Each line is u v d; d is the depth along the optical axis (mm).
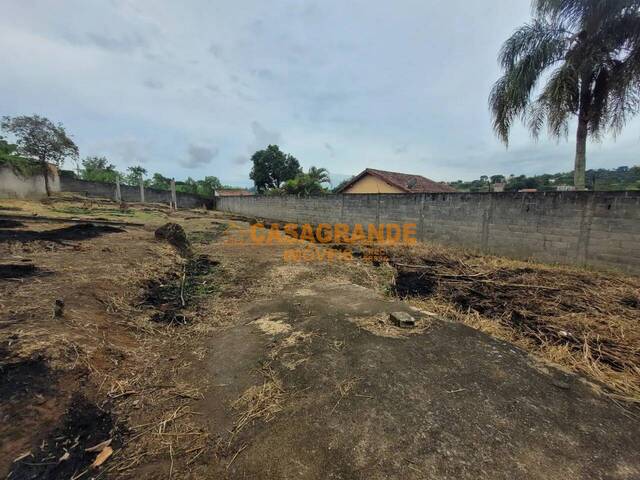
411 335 2648
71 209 11148
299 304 3467
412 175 16125
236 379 2039
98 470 1306
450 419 1644
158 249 5355
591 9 5145
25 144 12523
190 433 1562
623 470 1356
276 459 1399
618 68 5477
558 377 2061
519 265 4891
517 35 5992
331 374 2064
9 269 3191
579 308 3127
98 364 1953
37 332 2002
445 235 6734
